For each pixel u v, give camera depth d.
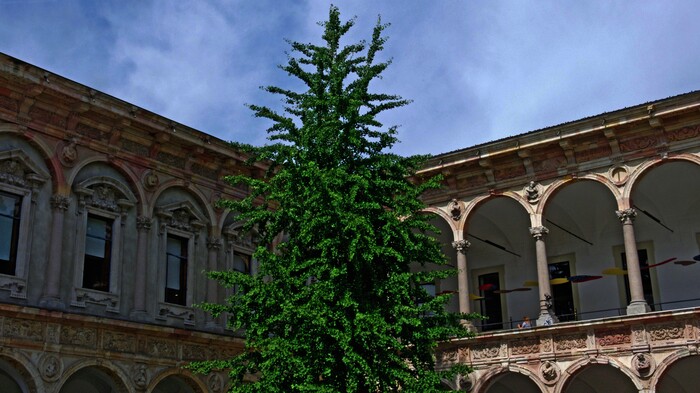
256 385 22.64
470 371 24.84
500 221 40.97
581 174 35.09
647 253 37.81
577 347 32.78
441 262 26.08
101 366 28.59
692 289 36.31
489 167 37.19
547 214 39.34
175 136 32.94
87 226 30.09
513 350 34.22
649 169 33.56
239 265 36.34
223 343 33.25
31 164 28.39
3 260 27.19
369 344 22.33
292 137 25.48
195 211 34.31
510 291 39.12
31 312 26.48
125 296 30.69
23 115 28.38
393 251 23.11
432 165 38.38
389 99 26.23
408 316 23.41
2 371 27.19
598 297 38.75
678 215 37.34
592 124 34.41
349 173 24.61
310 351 22.41
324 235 23.48
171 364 31.12
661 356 30.81
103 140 31.02
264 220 25.22
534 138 35.81
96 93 29.98
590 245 39.50
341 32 26.80
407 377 22.55
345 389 22.31
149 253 32.00
